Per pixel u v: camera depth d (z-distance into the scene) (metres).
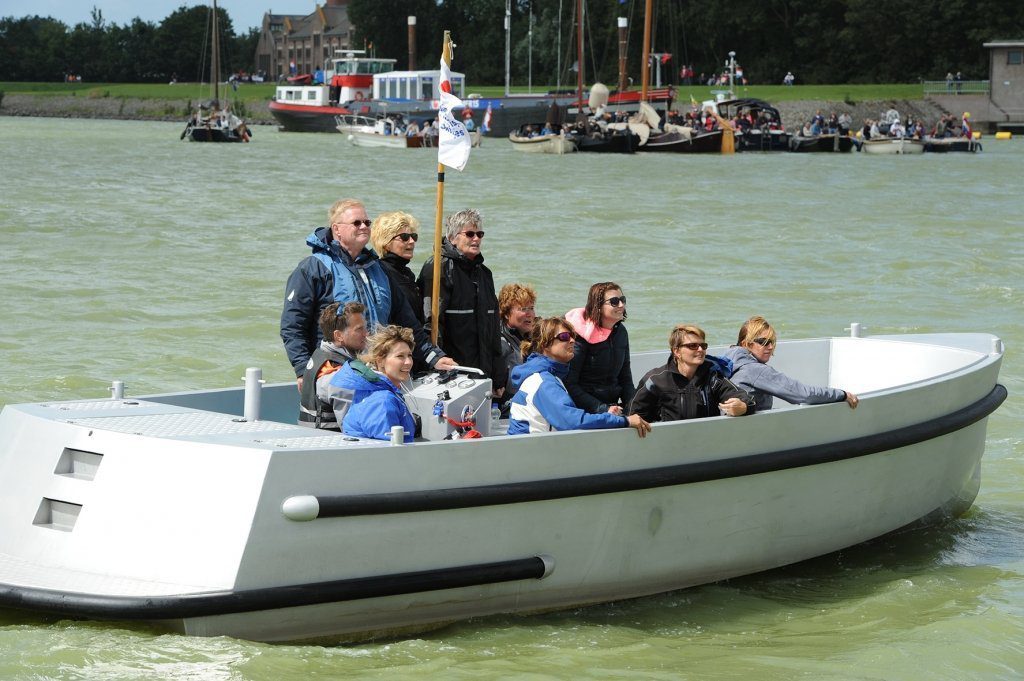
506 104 80.56
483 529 6.18
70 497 6.09
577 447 6.36
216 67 95.12
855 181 43.78
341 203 7.34
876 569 7.73
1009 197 36.88
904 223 29.19
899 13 107.75
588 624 6.57
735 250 23.94
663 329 15.57
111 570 5.90
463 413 6.84
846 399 7.40
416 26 136.00
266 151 63.12
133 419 6.45
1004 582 7.49
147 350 13.95
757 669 6.11
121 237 24.77
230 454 5.79
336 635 6.03
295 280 7.20
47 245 23.25
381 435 6.25
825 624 6.78
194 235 25.44
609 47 119.12
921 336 9.98
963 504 8.83
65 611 5.74
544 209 32.09
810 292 18.75
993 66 92.12
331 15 182.50
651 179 44.12
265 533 5.71
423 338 7.51
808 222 29.27
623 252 23.41
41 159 51.97
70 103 140.50
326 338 6.89
